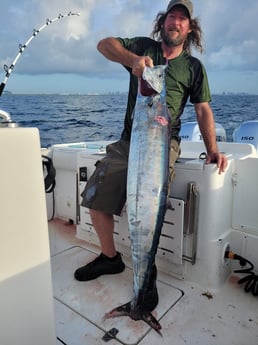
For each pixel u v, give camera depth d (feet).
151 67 5.00
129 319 5.11
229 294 5.87
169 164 5.35
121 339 4.71
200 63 6.30
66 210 9.42
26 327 2.90
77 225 8.20
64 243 7.99
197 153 8.96
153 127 4.99
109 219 6.25
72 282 6.23
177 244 6.02
